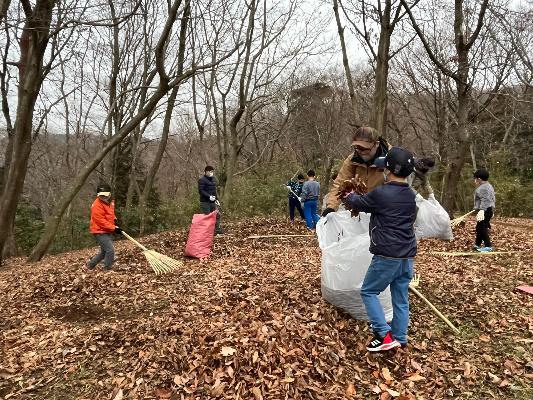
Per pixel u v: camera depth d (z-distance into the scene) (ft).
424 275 20.20
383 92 35.63
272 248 30.55
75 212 55.77
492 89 57.36
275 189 57.93
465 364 12.73
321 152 65.62
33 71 30.83
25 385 12.39
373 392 11.46
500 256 25.59
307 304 15.93
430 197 19.11
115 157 53.11
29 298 19.90
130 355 13.37
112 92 51.49
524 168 70.59
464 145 41.50
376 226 12.69
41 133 67.21
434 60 35.91
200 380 11.68
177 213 53.52
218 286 19.10
